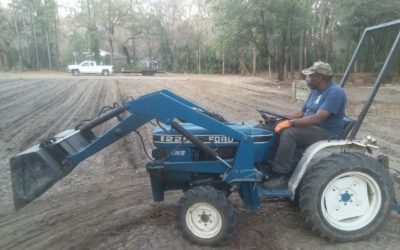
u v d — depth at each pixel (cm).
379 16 2962
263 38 3066
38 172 399
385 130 1037
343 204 416
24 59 5931
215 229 401
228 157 434
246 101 1720
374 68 3222
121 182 618
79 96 1895
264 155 442
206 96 1950
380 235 430
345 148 424
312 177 402
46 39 6112
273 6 2767
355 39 3303
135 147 838
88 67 4472
